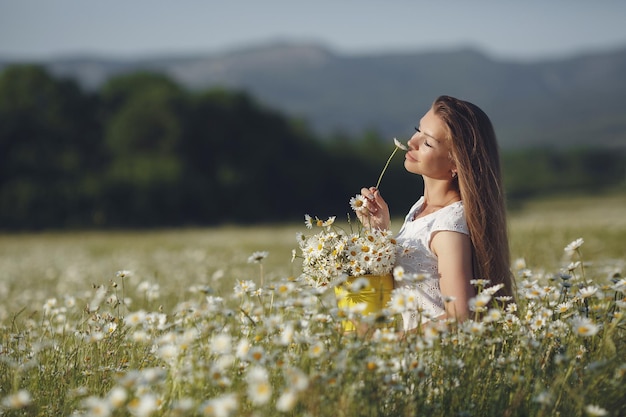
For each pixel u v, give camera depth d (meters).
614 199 65.56
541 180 91.75
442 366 2.84
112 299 4.11
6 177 51.97
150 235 30.70
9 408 2.83
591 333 2.93
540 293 3.59
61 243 25.20
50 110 56.97
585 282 3.72
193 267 10.12
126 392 2.61
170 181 52.28
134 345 3.51
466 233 3.66
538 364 2.94
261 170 59.62
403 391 2.72
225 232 30.08
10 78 57.62
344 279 3.25
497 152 3.82
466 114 3.78
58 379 3.26
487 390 2.83
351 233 3.74
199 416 2.55
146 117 57.41
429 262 3.69
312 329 3.41
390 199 60.09
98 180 50.78
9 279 11.09
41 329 4.36
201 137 58.69
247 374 2.76
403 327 3.73
